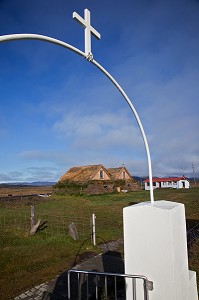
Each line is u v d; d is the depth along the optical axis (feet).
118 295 18.57
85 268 23.85
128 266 11.82
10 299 18.58
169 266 10.94
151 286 11.23
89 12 12.69
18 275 22.85
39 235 35.86
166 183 153.89
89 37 12.56
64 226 42.37
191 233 31.73
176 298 10.81
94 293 19.06
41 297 18.78
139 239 11.62
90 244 31.86
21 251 29.12
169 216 11.03
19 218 49.88
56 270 23.85
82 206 71.97
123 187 120.78
